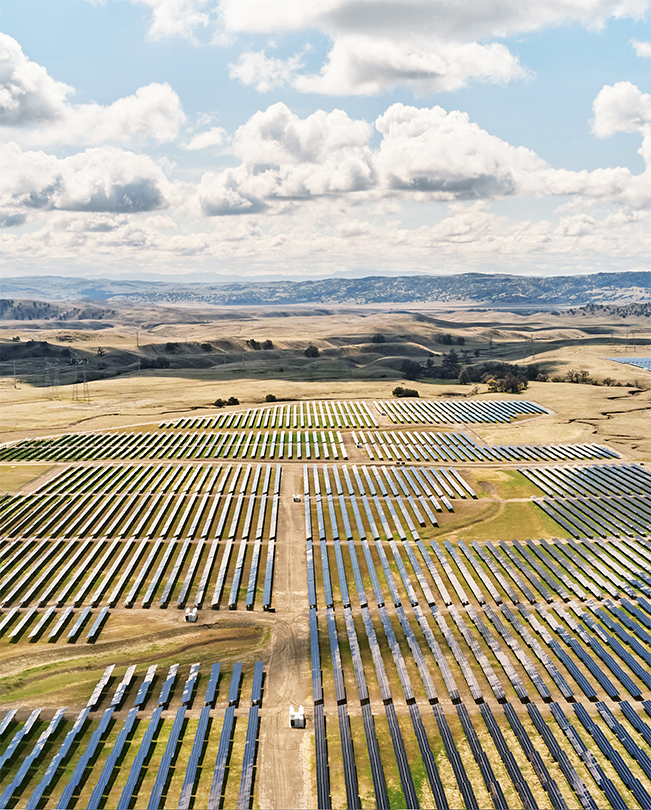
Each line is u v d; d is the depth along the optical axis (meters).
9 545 93.94
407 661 65.38
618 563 86.19
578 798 47.75
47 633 72.50
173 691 61.66
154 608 77.69
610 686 60.09
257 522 103.25
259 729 56.12
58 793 49.09
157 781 49.59
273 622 74.31
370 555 90.31
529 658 65.50
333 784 49.81
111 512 105.81
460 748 52.97
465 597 77.31
